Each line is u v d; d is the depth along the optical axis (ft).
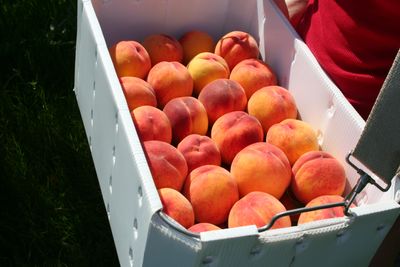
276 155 4.58
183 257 3.35
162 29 6.08
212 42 6.05
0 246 5.80
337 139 4.85
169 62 5.38
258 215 4.07
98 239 6.02
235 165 4.56
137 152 3.69
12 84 7.29
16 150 6.52
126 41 5.43
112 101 4.18
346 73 5.01
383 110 3.32
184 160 4.50
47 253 5.82
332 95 4.86
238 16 6.24
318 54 5.26
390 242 4.44
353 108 4.67
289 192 4.78
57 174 6.41
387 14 4.68
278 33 5.63
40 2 8.08
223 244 3.29
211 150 4.68
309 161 4.63
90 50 4.86
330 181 4.54
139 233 3.65
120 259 4.37
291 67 5.49
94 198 6.31
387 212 3.69
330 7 5.15
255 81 5.40
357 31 4.86
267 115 5.09
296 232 3.48
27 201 6.14
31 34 7.77
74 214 6.16
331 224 3.56
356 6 4.85
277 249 3.50
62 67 7.48
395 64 3.22
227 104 5.09
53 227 6.01
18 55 7.52
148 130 4.63
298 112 5.43
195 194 4.31
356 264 4.08
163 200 4.05
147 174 3.53
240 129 4.78
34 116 6.93
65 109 7.04
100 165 4.88
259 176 4.43
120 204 4.19
